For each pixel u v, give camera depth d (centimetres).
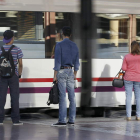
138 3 1839
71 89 1506
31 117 1806
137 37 1842
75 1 1777
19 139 1265
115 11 1819
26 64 1738
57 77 1481
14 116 1555
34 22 1741
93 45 1797
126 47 1833
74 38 1778
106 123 1648
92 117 1864
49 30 1755
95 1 1797
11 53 1498
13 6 1716
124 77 1742
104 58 1811
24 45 1734
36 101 1750
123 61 1728
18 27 1725
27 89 1741
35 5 1736
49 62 1758
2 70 1491
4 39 1509
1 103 1540
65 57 1474
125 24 1830
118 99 1836
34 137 1298
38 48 1748
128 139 1276
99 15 1805
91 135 1341
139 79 1720
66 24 1772
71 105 1533
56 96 1480
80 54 1784
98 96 1808
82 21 1783
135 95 1753
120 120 1766
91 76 1795
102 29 1808
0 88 1527
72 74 1495
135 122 1694
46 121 1706
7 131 1410
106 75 1814
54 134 1354
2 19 1708
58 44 1473
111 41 1817
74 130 1436
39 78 1750
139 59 1708
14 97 1535
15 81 1523
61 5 1762
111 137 1309
